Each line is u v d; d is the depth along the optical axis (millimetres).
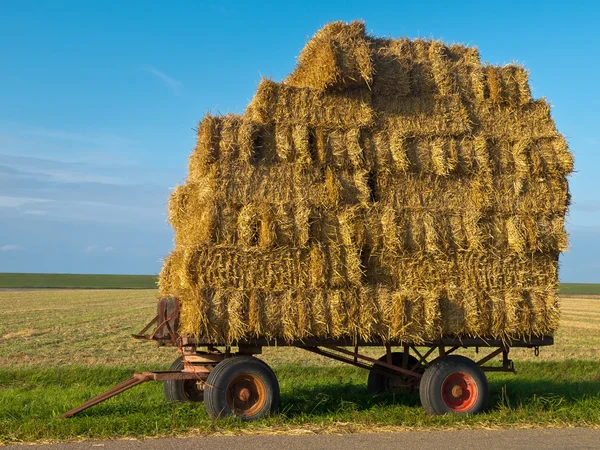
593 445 7629
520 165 10031
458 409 9727
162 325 9406
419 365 11141
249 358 9141
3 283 91062
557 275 10102
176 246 11008
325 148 9531
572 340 21562
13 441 7520
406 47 10312
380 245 9578
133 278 124750
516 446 7539
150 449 7172
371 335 9586
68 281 102375
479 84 10242
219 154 9227
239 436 7953
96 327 24719
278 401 9109
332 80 9570
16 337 21062
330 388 11867
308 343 9422
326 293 9250
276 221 9133
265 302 9008
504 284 9875
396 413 9508
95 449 7156
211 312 8828
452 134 10023
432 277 9680
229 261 8969
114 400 10469
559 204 10109
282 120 9555
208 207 9039
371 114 9820
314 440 7734
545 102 10422
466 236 9789
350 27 10164
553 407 10055
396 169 9758
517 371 14602
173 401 10320
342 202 9484
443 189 9922
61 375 13188
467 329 9711
